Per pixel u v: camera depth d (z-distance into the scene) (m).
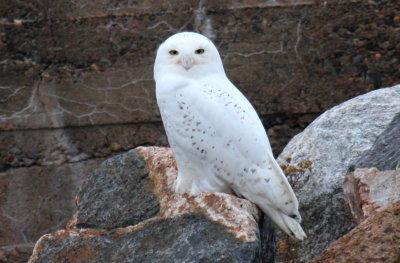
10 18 12.41
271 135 12.56
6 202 12.77
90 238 8.08
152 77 12.40
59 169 12.70
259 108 12.47
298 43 12.30
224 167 7.86
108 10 12.30
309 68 12.36
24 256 12.83
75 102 12.55
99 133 12.64
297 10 12.23
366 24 12.25
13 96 12.57
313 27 12.28
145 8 12.26
